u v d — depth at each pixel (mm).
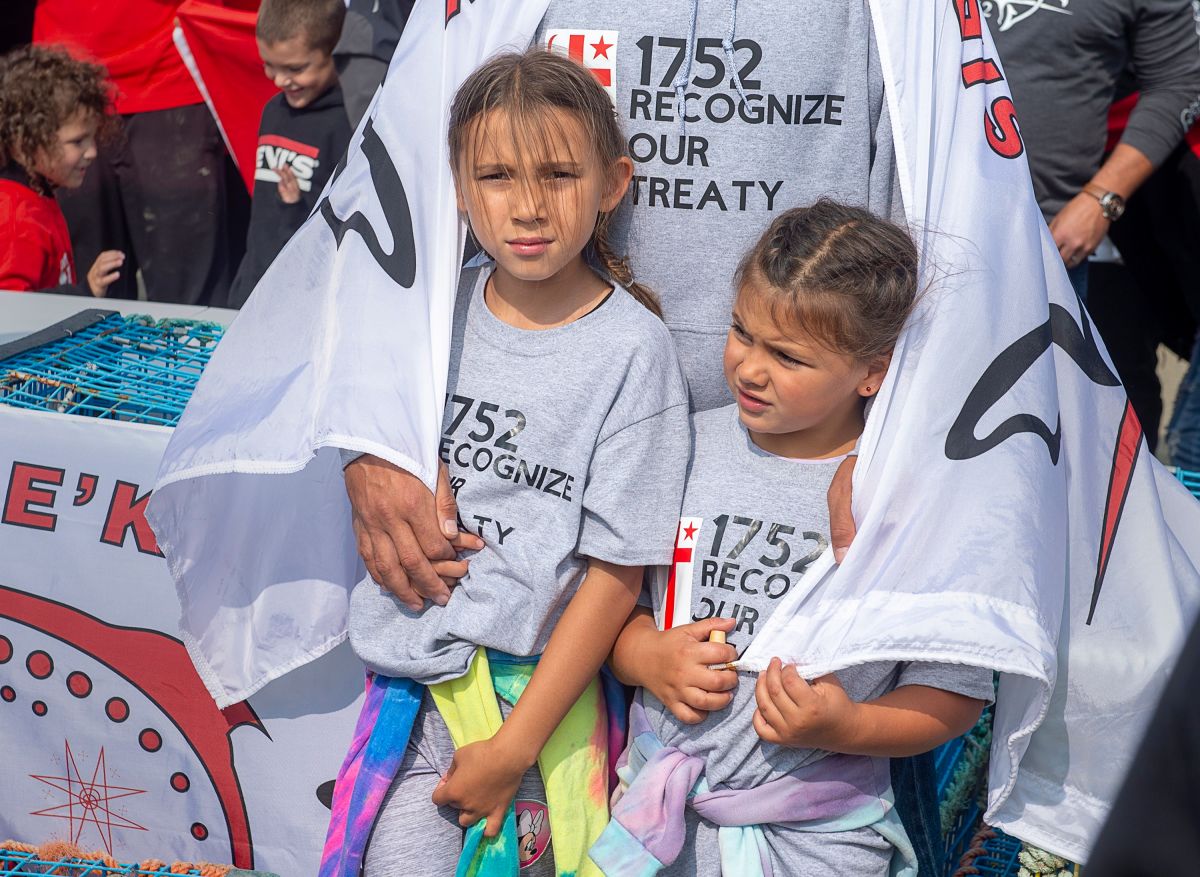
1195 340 4789
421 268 2354
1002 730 2229
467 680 2250
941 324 2213
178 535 2584
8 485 2783
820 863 2164
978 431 2170
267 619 2643
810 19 2352
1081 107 3906
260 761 2781
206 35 5188
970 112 2348
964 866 2615
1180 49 3934
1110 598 2266
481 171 2189
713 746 2191
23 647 2857
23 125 4359
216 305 5691
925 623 2037
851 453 2246
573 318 2307
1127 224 4695
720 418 2395
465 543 2258
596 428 2244
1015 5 3826
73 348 3260
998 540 2084
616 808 2205
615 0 2393
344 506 2572
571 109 2162
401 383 2271
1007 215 2305
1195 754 1128
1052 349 2289
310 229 2498
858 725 2064
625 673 2279
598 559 2240
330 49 4641
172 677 2793
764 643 2141
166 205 5543
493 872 2223
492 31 2436
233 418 2434
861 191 2420
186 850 2881
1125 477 2332
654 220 2441
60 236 4551
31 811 2949
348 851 2238
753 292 2135
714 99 2381
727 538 2260
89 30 5367
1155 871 1119
